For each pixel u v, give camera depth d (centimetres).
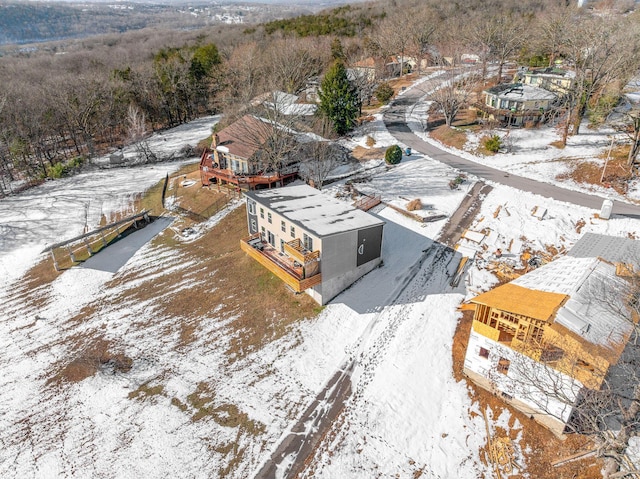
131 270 3694
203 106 8444
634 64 4547
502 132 5128
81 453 2300
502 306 2077
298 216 3070
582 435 2047
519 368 2067
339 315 2927
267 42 9544
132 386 2636
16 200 5088
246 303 3155
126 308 3278
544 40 7094
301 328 2891
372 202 3969
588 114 5203
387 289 3061
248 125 4734
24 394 2675
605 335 1898
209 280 3434
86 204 4850
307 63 7338
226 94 7106
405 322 2803
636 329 1848
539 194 3900
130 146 6669
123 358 2841
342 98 5441
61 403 2589
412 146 5144
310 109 5631
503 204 3784
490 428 2189
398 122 5922
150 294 3388
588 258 2500
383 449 2166
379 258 3256
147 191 4994
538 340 2028
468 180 4228
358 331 2798
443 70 8038
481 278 3048
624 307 2030
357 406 2375
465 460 2086
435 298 2939
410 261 3281
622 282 2184
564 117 5184
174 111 7931
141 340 2967
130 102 7219
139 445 2306
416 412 2308
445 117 5841
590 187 3950
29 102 6581
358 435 2238
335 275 2989
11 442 2397
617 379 2238
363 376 2533
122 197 4931
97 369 2766
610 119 4944
